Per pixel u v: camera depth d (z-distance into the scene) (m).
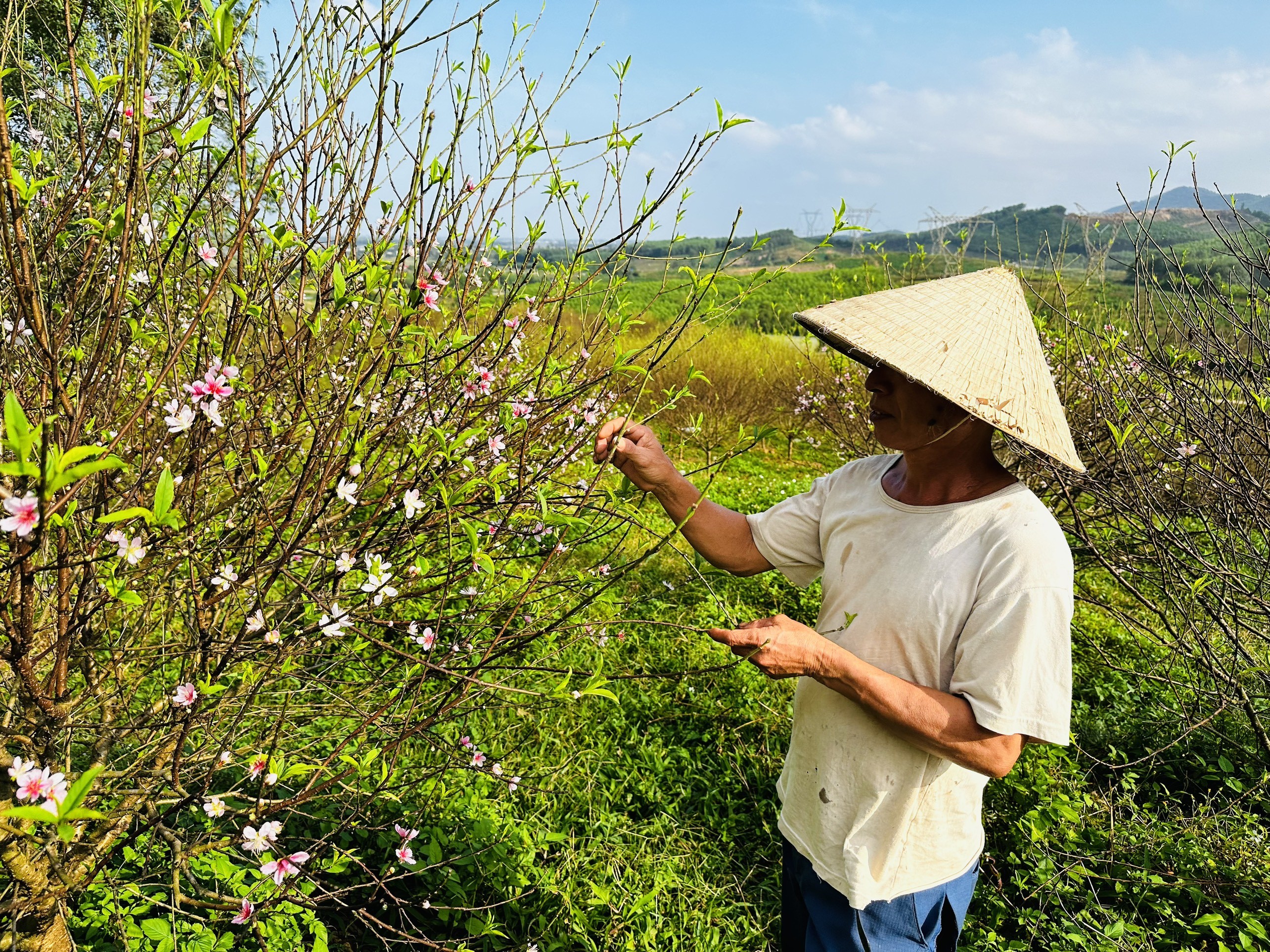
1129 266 3.75
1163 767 3.39
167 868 1.71
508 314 1.83
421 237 1.47
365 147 1.47
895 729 1.46
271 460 1.56
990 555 1.45
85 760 1.96
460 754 2.04
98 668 1.59
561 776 2.87
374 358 1.51
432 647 1.52
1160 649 4.28
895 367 1.45
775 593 4.68
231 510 1.60
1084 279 4.83
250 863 2.10
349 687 1.97
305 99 1.52
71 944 1.60
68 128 1.63
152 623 1.63
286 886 1.55
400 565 1.61
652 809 2.94
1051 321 4.91
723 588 4.68
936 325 1.52
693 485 1.95
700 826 2.89
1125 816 3.07
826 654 1.43
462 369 1.65
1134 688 3.88
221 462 1.55
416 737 2.64
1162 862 2.76
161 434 1.44
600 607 3.91
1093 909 2.58
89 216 1.30
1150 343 3.91
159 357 1.60
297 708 1.75
